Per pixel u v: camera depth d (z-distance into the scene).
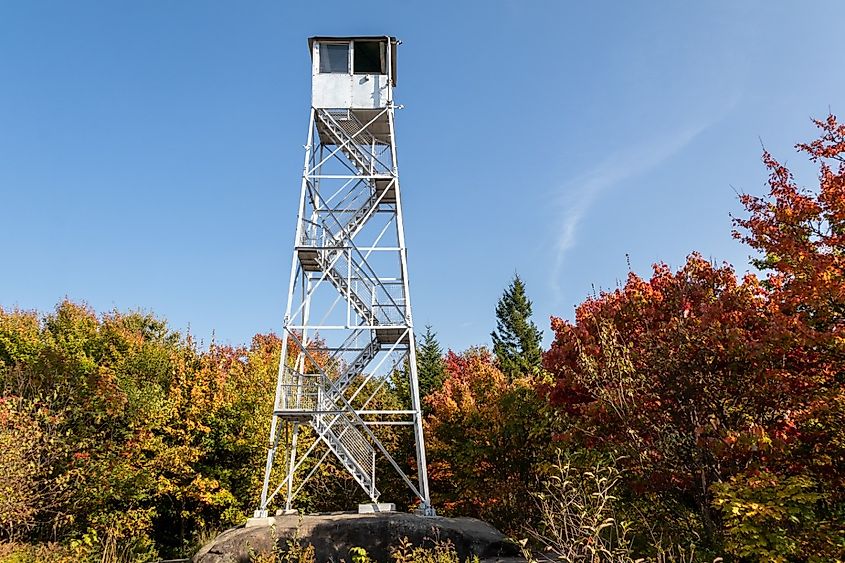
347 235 22.84
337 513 20.72
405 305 22.17
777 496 10.06
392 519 17.34
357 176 23.33
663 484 12.34
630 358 12.66
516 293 59.66
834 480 11.00
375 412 20.89
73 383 25.14
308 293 22.39
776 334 10.86
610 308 15.96
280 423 24.20
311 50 25.27
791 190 12.57
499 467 25.84
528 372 48.78
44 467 21.33
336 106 24.31
